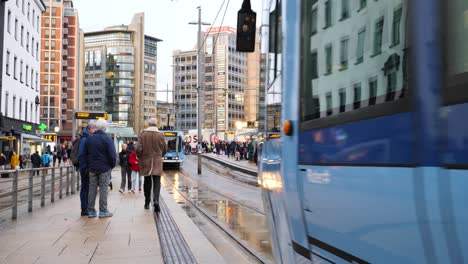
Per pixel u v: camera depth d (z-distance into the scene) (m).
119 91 189.88
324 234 2.81
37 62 58.53
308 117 3.20
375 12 2.31
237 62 140.12
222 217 11.55
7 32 45.00
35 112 57.72
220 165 46.34
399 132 2.03
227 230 9.49
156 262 6.08
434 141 1.80
